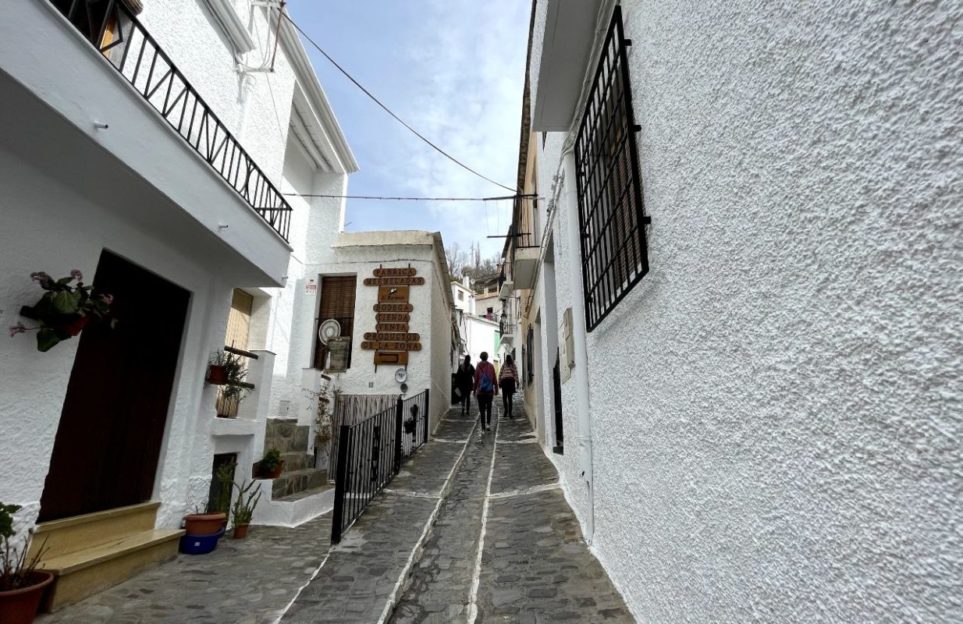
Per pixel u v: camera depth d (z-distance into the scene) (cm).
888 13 88
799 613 112
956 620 73
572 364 442
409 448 901
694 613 173
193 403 468
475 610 277
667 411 202
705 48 164
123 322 402
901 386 85
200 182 387
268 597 323
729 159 147
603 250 308
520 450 807
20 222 301
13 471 296
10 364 296
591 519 350
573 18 309
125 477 400
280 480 557
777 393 121
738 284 142
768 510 126
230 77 596
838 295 100
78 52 269
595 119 306
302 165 1009
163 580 354
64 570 302
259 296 798
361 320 1021
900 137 86
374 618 280
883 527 88
